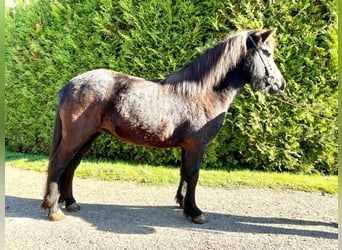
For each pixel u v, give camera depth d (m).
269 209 3.51
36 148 6.20
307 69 4.73
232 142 4.97
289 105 4.77
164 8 4.82
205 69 2.96
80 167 4.93
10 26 6.18
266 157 4.95
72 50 5.44
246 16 4.65
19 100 6.15
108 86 2.86
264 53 3.02
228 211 3.43
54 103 5.64
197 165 2.99
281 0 4.64
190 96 2.92
